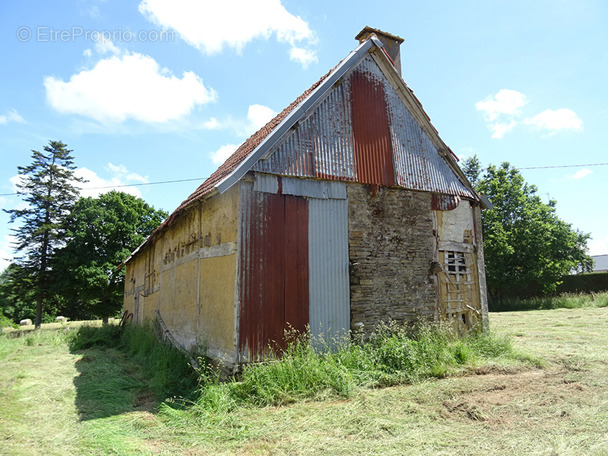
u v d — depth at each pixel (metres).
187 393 6.70
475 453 4.04
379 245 8.88
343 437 4.57
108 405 6.19
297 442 4.46
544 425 4.77
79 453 4.38
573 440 4.28
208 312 8.15
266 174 7.64
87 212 30.44
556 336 12.08
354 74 9.29
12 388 7.45
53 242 30.86
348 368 6.96
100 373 8.55
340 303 8.09
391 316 8.73
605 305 24.03
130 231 31.17
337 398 6.00
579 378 6.84
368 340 8.28
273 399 5.91
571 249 31.14
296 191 7.94
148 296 14.92
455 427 4.77
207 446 4.50
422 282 9.37
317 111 8.54
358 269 8.46
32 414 5.82
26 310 42.38
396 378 6.77
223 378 6.94
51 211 31.23
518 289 29.86
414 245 9.42
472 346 8.79
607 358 8.33
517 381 6.66
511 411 5.27
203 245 8.84
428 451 4.11
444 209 10.10
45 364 10.02
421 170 9.89
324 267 8.04
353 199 8.73
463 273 10.21
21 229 30.53
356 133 8.98
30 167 31.41
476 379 6.79
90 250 29.75
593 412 5.16
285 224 7.73
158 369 8.16
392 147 9.46
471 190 10.78
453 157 10.52
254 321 7.05
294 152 8.01
